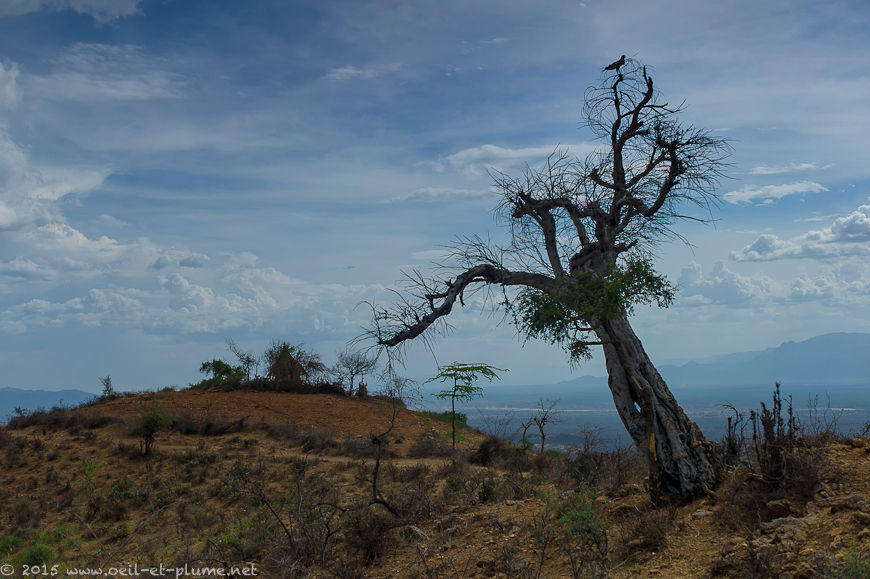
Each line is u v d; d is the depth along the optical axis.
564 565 7.33
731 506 7.77
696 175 10.33
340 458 23.89
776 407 8.12
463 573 7.78
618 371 9.41
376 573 8.68
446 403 27.17
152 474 21.41
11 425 30.03
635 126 10.09
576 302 8.84
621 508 8.89
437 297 9.30
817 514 6.75
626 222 10.16
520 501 10.83
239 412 31.62
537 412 21.91
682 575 6.42
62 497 19.08
